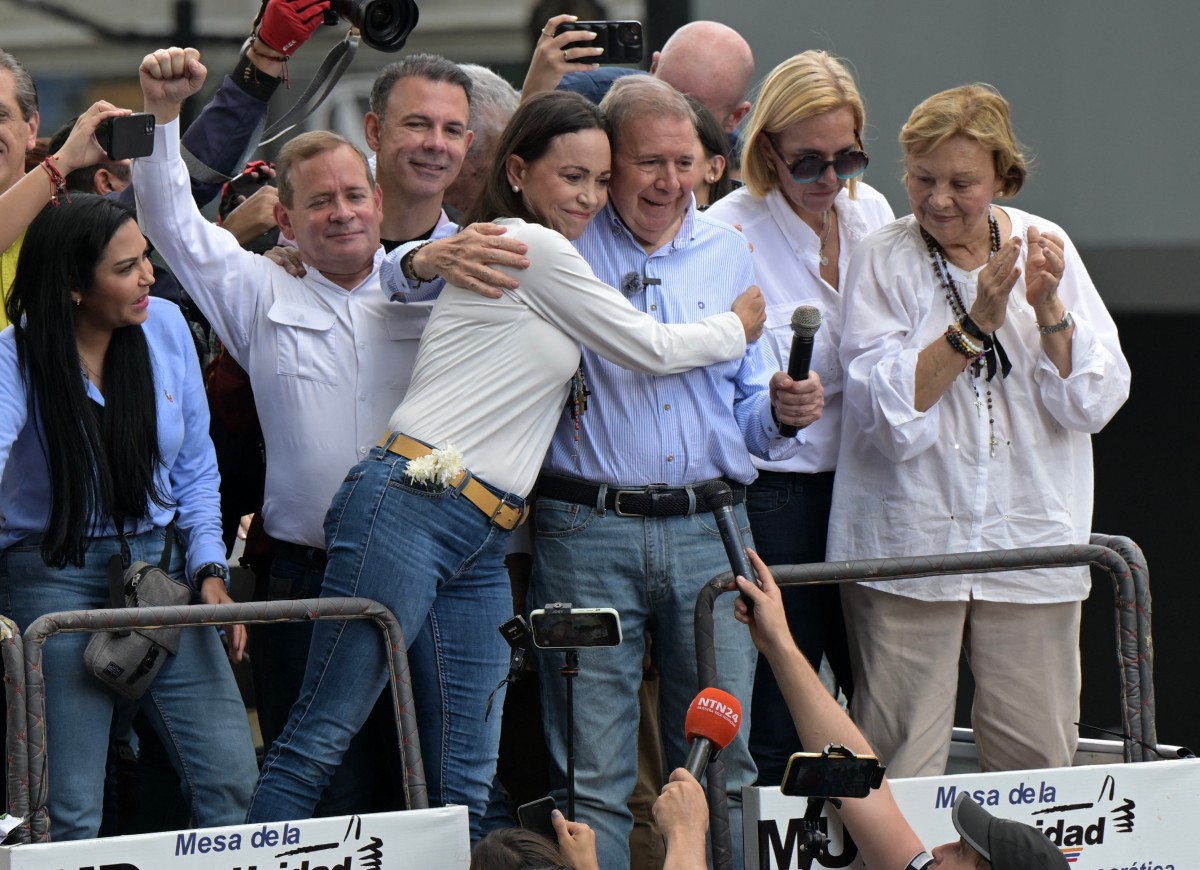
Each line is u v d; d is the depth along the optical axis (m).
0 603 13.73
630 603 14.38
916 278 15.39
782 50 21.19
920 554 15.28
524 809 12.29
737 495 14.86
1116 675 24.20
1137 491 24.27
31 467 13.63
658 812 11.73
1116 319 22.73
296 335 14.43
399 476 13.37
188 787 13.80
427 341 13.88
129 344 13.90
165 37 26.06
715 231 15.11
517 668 12.66
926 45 20.83
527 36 25.33
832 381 16.06
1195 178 20.95
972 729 15.80
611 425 14.30
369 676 13.46
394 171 15.53
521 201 14.39
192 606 12.99
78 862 12.34
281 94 24.09
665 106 14.36
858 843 13.35
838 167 15.69
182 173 14.23
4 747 14.16
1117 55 20.86
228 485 15.96
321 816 14.48
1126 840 14.07
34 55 26.30
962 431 15.23
